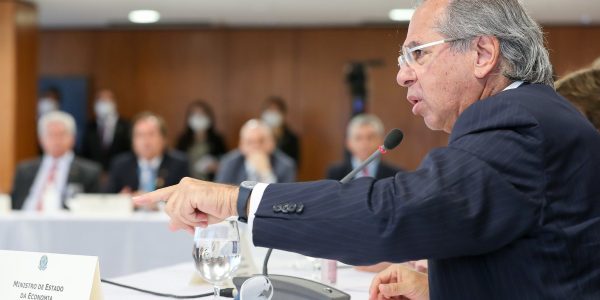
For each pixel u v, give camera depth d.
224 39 10.20
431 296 1.30
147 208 4.48
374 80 9.88
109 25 10.19
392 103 9.86
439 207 1.16
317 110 10.05
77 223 3.76
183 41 10.25
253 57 10.18
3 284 1.45
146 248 3.67
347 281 1.95
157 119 5.75
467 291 1.26
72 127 5.58
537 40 1.38
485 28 1.34
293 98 10.10
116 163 5.73
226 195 1.28
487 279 1.24
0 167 8.20
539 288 1.20
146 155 5.66
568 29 9.65
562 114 1.27
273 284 1.56
